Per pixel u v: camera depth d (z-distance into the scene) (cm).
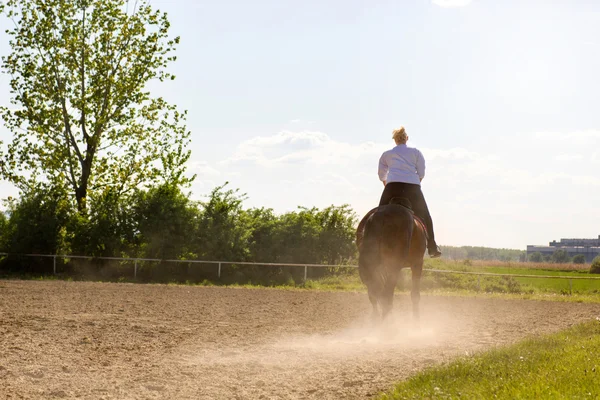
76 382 691
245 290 2381
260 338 1045
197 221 3070
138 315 1349
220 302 1775
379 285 1017
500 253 10669
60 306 1484
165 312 1430
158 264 3017
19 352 852
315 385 688
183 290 2252
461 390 586
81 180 3338
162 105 3394
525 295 2641
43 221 3012
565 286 3588
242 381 707
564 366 670
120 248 3014
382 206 1068
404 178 1111
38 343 931
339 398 630
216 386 683
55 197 3092
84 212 3128
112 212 3041
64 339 978
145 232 3000
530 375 623
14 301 1579
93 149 3334
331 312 1576
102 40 3331
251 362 809
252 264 3072
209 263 3033
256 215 3369
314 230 3183
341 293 2383
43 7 3269
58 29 3316
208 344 965
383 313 1023
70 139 3347
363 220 1113
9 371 730
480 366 694
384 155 1139
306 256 3162
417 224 1074
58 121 3272
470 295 2544
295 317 1424
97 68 3328
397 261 1012
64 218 3050
